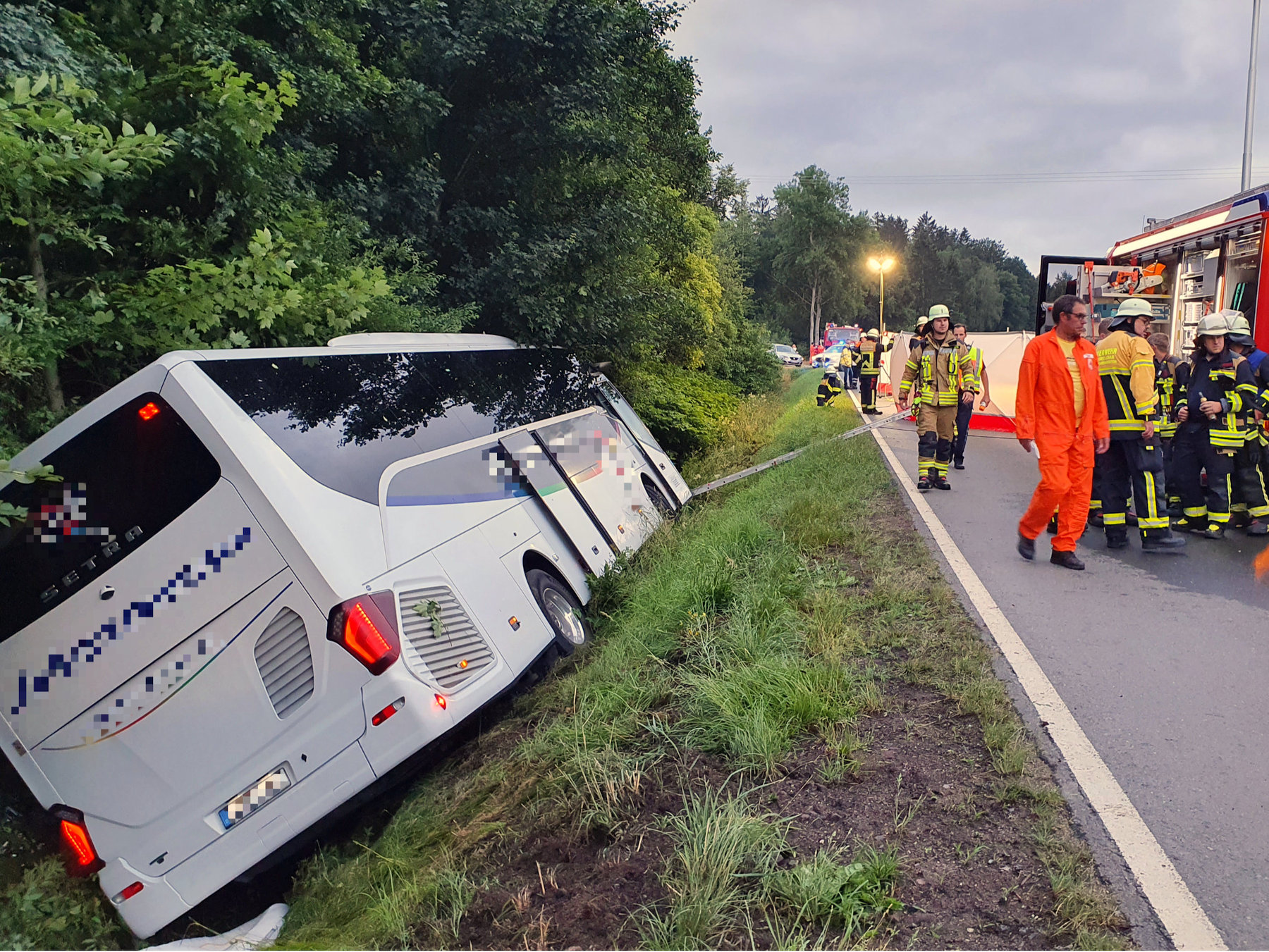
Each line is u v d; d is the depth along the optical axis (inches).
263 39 325.4
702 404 670.5
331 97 323.6
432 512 199.5
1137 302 279.1
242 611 164.2
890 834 126.9
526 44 376.8
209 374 171.2
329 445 182.7
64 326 221.5
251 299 241.6
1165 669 180.1
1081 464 257.0
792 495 362.9
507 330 391.2
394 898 136.7
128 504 168.2
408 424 212.2
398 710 163.3
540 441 270.5
